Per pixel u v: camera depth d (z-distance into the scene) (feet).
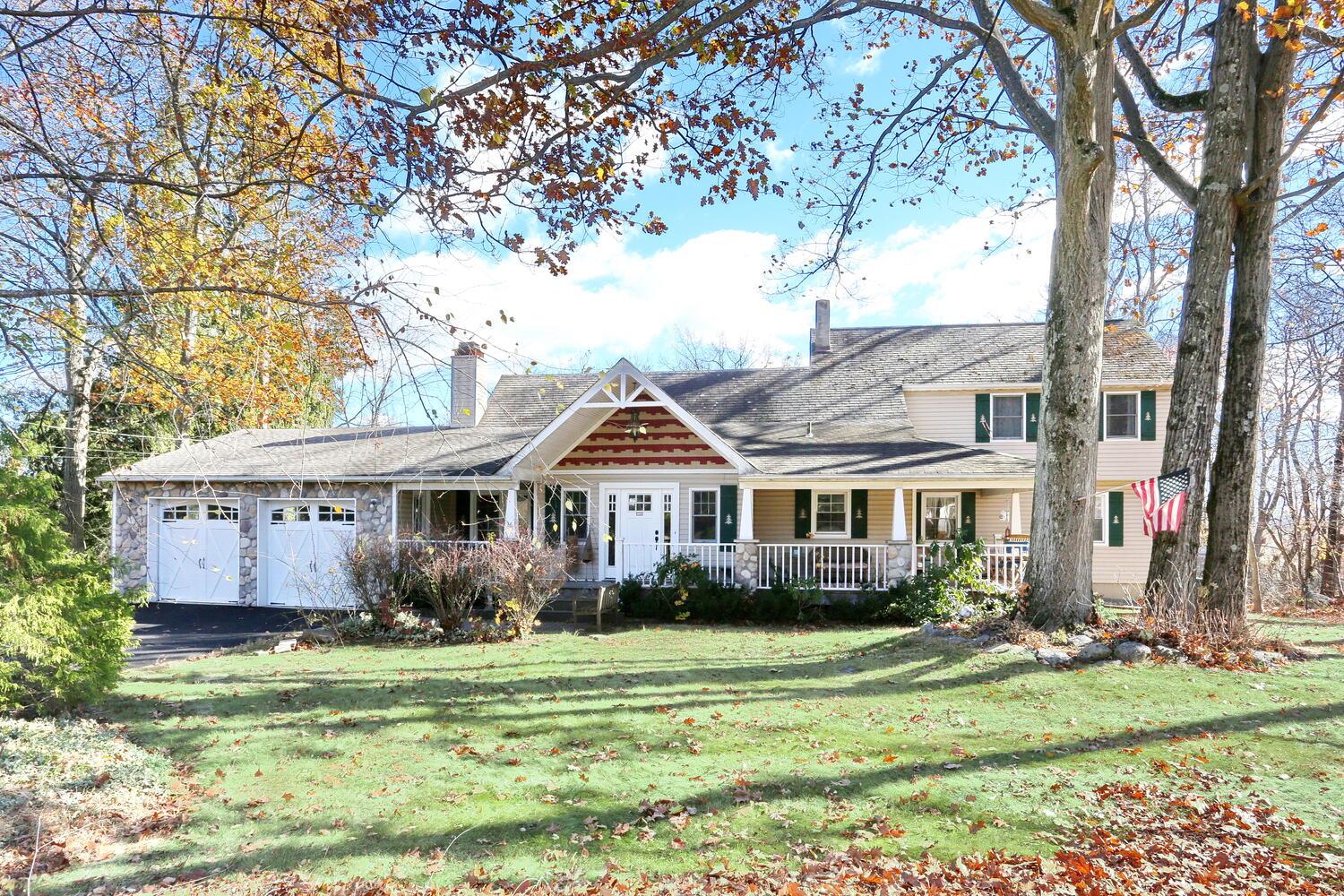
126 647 28.50
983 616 42.75
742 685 32.01
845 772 21.72
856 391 73.20
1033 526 37.70
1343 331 75.72
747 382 77.66
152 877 16.46
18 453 29.27
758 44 30.68
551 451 62.18
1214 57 38.22
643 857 17.24
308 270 38.04
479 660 37.86
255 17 24.08
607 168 25.05
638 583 55.01
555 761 23.30
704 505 63.98
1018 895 14.90
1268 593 82.07
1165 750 22.90
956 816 18.74
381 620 46.32
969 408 71.46
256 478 58.85
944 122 41.09
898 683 31.55
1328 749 22.63
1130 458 68.69
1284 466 94.38
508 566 46.01
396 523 58.90
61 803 19.34
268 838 18.43
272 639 45.03
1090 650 33.24
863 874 15.84
